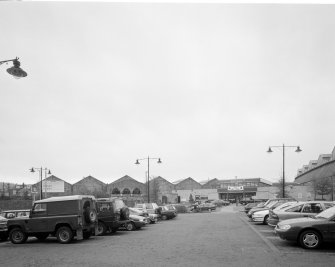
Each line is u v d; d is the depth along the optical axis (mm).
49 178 75438
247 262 10656
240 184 98375
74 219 16422
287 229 13195
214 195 93812
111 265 10602
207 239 16516
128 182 80438
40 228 16781
